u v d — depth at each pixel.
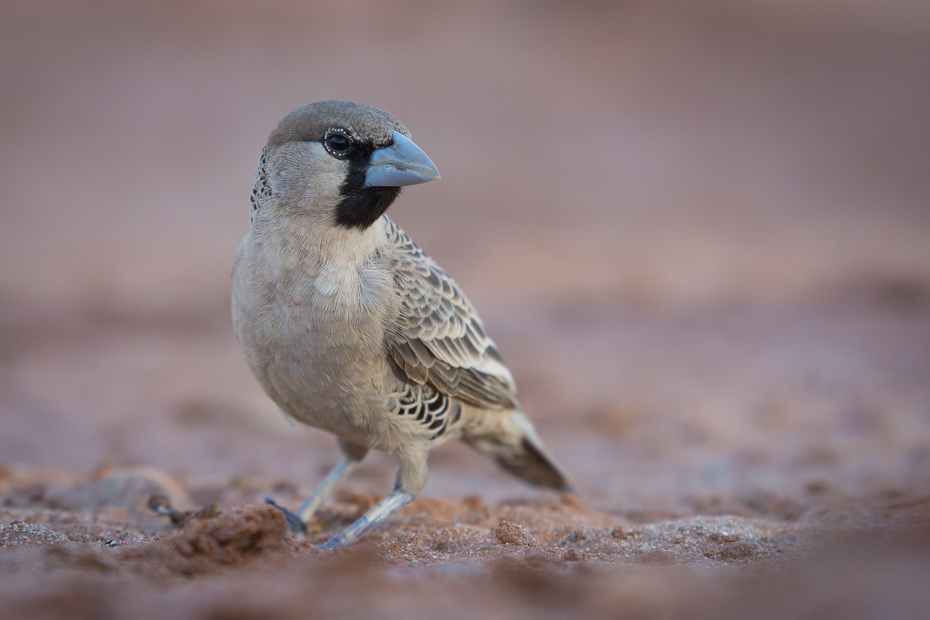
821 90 44.88
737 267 23.55
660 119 40.81
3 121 37.25
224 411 13.22
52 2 50.53
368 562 5.18
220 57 45.34
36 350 16.73
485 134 38.00
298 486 9.52
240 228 28.39
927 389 14.29
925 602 4.18
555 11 53.28
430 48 48.09
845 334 17.81
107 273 23.05
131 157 34.75
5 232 27.12
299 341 6.63
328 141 6.53
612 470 10.70
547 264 23.80
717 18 53.47
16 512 7.40
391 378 6.95
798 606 4.32
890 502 7.54
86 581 4.62
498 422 8.13
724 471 10.34
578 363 16.17
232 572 5.18
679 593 4.60
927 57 48.97
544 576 4.76
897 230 27.91
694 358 16.47
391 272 6.94
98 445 11.81
